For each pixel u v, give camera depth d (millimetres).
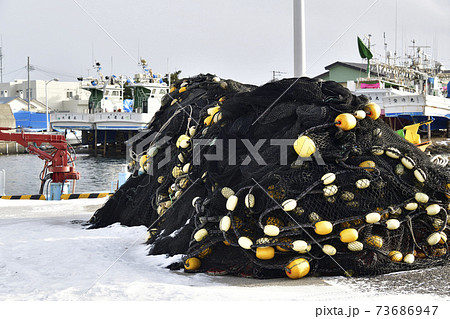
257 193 6527
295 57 10422
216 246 6742
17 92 97875
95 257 7680
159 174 9961
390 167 6746
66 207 14266
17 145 68812
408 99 37438
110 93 65625
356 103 7129
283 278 6340
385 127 7383
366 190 6555
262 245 6219
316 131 6715
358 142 6867
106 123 61875
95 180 38656
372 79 40656
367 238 6410
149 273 6707
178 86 11992
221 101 9188
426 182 6668
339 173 6508
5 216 12500
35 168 48594
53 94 94375
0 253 7930
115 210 10656
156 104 61688
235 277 6492
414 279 6055
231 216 6457
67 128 64312
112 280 6270
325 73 53875
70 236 9453
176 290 5715
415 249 6875
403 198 6715
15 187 35188
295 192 6348
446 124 40656
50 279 6387
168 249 7734
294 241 6211
